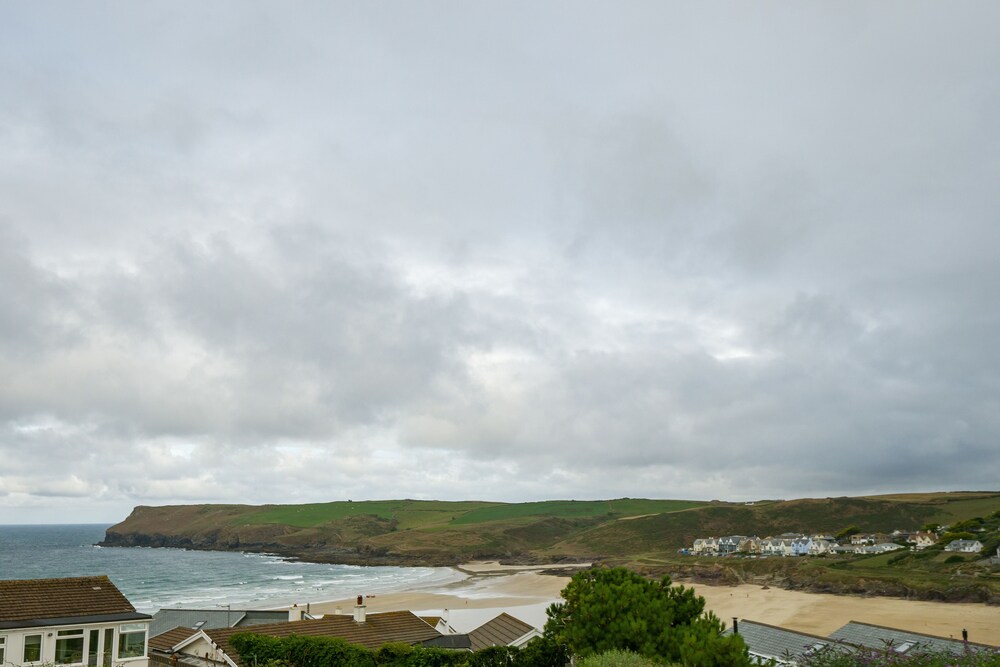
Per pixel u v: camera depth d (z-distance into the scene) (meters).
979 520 190.00
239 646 34.19
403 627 44.22
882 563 151.38
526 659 28.89
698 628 23.73
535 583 175.12
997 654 20.00
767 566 165.50
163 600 139.00
